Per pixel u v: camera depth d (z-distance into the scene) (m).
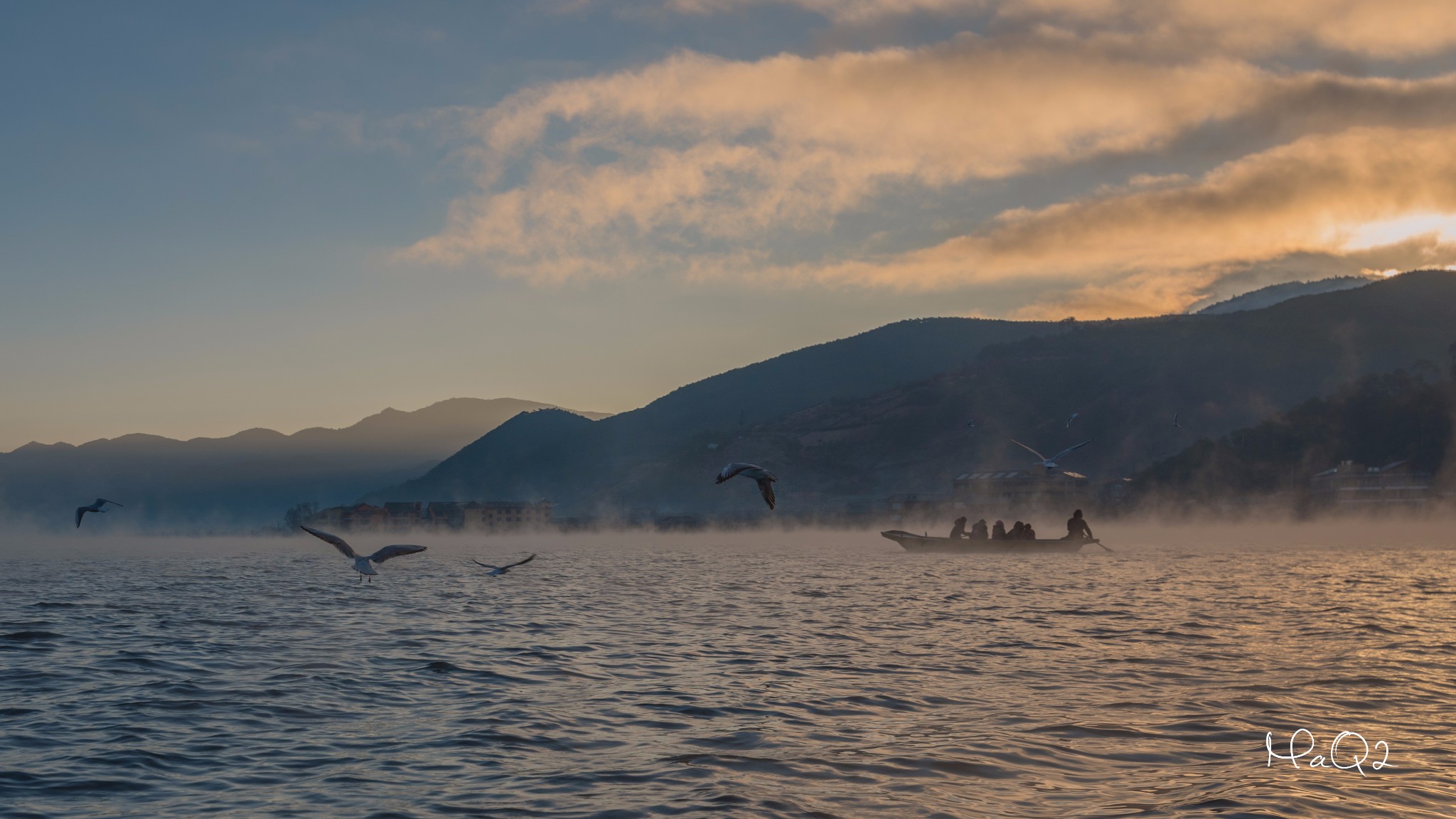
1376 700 24.23
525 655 32.50
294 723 22.61
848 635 37.59
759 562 100.94
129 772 18.62
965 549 109.62
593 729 21.98
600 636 37.50
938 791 17.22
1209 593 54.66
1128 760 19.09
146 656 32.12
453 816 16.08
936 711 23.61
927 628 39.41
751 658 31.94
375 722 22.75
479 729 22.00
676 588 62.91
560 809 16.39
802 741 20.84
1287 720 22.11
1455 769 18.22
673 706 24.36
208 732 21.78
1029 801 16.67
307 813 16.34
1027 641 35.25
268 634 38.16
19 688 26.48
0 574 86.25
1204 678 27.47
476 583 68.69
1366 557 94.50
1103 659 30.95
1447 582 61.31
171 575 83.56
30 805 16.72
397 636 37.72
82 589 64.75
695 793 17.14
